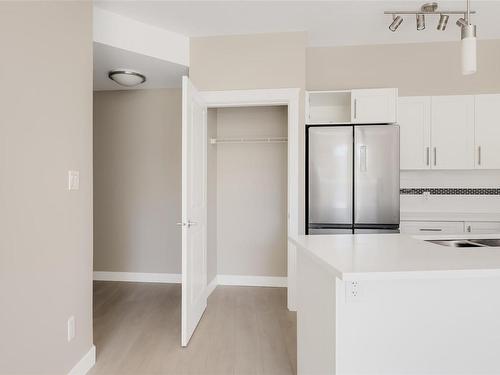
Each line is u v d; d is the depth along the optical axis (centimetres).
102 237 393
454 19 296
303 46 305
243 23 290
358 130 304
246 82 308
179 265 387
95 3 254
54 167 170
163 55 297
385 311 137
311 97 343
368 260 133
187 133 238
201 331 260
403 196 371
